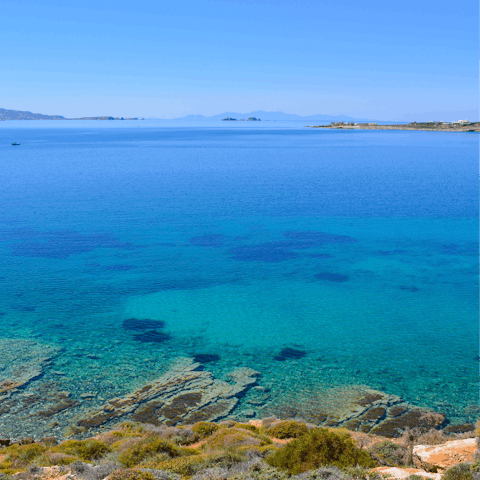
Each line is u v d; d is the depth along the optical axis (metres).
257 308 38.06
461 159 179.75
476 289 42.38
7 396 24.55
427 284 43.78
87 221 70.69
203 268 48.28
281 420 22.39
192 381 26.80
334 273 47.06
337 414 23.53
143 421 22.62
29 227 66.25
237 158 190.00
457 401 24.92
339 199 93.25
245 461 15.52
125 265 48.94
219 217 74.81
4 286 42.12
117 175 132.12
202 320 35.69
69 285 42.78
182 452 17.31
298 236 62.50
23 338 31.98
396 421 22.86
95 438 20.06
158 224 69.19
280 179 125.81
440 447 18.67
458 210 80.69
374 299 40.03
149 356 29.84
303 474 13.34
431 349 31.12
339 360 29.64
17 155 198.25
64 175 131.12
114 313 36.72
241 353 30.52
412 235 63.22
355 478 13.16
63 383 26.11
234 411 23.73
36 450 17.97
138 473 14.00
